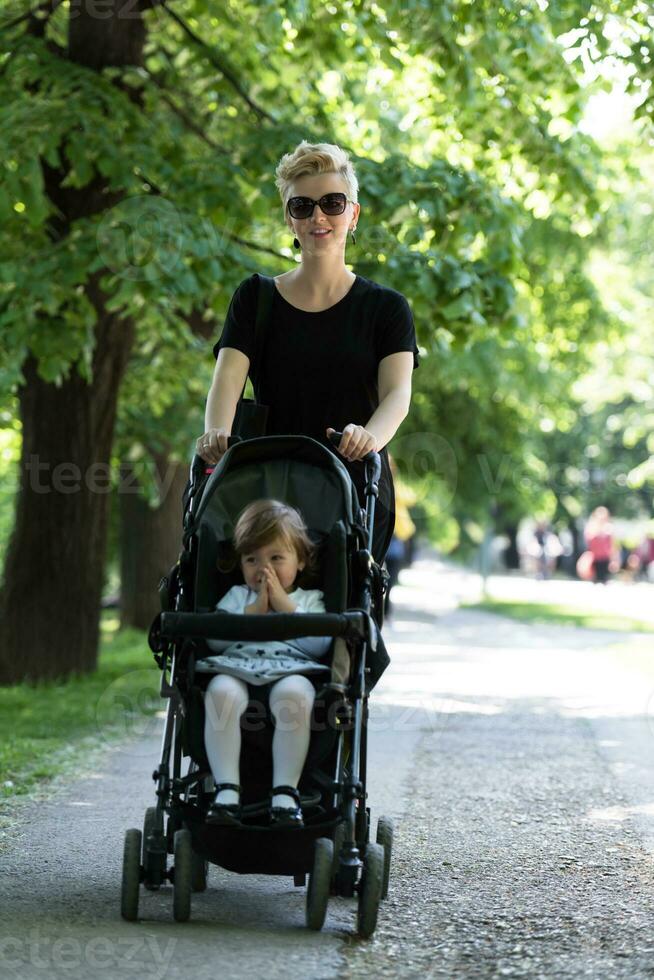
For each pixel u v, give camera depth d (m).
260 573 6.53
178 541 28.95
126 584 30.16
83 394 17.98
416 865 7.98
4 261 14.95
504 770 11.23
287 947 6.22
